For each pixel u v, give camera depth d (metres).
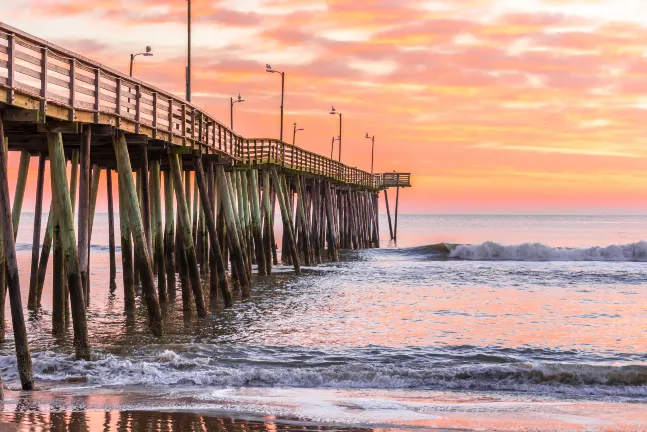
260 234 38.25
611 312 28.25
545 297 32.72
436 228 170.88
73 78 16.47
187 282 26.17
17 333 14.41
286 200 42.34
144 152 21.20
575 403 14.86
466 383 16.45
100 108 17.81
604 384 16.45
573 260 59.16
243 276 30.47
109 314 24.75
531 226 188.50
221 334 21.84
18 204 22.58
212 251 28.72
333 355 19.45
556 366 16.84
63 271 20.58
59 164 17.05
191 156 26.58
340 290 33.88
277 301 29.56
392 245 89.19
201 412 13.04
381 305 29.19
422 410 13.91
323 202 57.66
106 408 13.10
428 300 31.06
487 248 60.62
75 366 16.70
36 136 18.81
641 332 23.78
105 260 53.75
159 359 18.08
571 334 23.33
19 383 15.34
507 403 14.77
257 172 38.53
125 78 19.03
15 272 14.15
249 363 18.23
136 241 19.94
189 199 31.11
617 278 41.41
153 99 21.19
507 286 36.97
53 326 20.47
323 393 15.30
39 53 15.21
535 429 12.77
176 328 22.59
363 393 15.45
